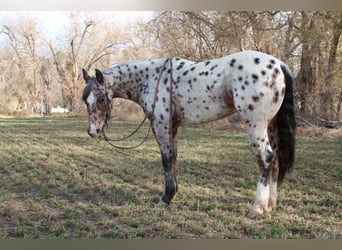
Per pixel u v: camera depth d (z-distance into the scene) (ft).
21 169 15.89
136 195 11.91
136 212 10.39
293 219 9.71
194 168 15.75
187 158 17.65
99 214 10.20
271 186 10.23
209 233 8.99
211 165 16.37
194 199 11.49
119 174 14.89
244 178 14.12
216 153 18.85
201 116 10.38
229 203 11.10
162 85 10.76
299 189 12.46
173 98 10.61
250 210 9.96
